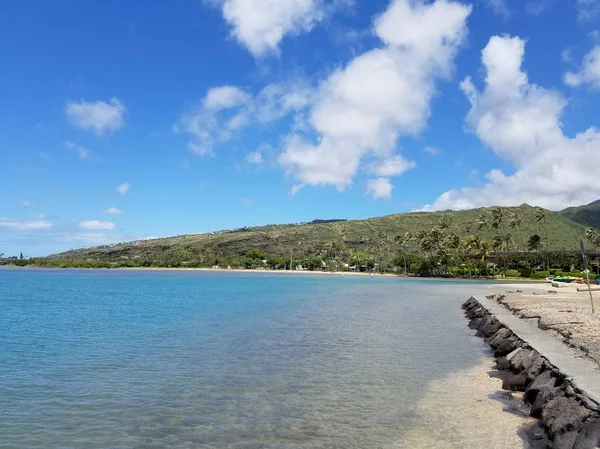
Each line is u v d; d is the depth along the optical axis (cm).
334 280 11756
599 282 6531
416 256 16238
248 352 2069
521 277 12175
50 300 5184
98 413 1244
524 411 1269
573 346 1730
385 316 3628
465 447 1020
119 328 2859
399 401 1357
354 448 1020
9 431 1111
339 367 1784
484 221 15162
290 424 1165
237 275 15375
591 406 995
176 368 1756
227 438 1076
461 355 2072
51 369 1738
